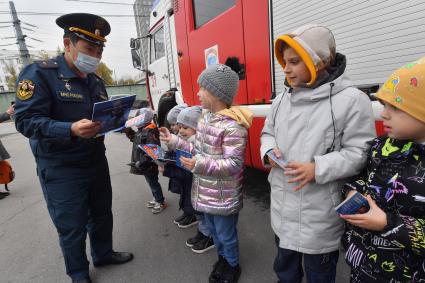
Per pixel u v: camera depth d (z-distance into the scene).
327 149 1.36
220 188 1.83
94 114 1.62
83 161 1.92
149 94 5.93
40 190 4.56
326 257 1.49
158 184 3.25
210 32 3.28
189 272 2.21
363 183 1.25
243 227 2.81
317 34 1.26
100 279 2.21
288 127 1.49
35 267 2.48
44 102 1.72
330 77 1.33
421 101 0.95
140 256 2.47
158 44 5.14
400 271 1.09
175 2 3.94
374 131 1.33
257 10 2.61
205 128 1.83
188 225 2.91
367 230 1.19
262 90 2.71
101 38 1.77
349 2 1.87
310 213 1.43
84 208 1.99
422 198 1.00
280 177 1.54
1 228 3.30
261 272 2.14
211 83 1.72
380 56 1.76
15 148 9.22
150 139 2.81
